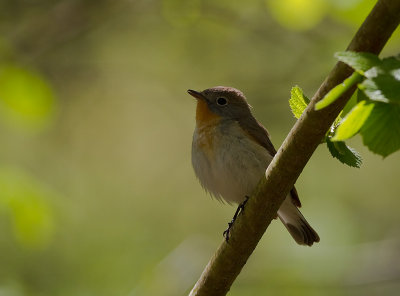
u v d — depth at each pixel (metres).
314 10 10.12
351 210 14.02
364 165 15.19
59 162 15.62
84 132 15.93
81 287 13.12
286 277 11.95
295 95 4.80
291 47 14.59
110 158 16.03
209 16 13.54
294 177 5.03
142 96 16.95
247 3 13.42
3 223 12.87
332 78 4.32
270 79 14.70
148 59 15.75
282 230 12.64
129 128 16.52
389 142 3.69
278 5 10.34
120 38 15.57
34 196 9.02
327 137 4.70
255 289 12.03
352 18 9.47
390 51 10.38
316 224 12.30
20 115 10.12
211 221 15.71
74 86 15.43
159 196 16.08
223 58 15.19
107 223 15.09
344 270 11.80
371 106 3.61
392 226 14.56
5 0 13.78
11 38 13.20
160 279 11.88
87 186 15.63
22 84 9.98
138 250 14.40
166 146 16.75
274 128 14.25
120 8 13.75
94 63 15.35
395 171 15.14
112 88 16.02
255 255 12.45
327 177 14.80
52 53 14.66
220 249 5.75
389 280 11.80
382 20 4.04
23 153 15.38
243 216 5.44
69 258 13.49
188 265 12.09
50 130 15.52
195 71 15.59
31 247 9.38
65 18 13.52
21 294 11.64
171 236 15.28
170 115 16.91
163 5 12.64
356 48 4.15
